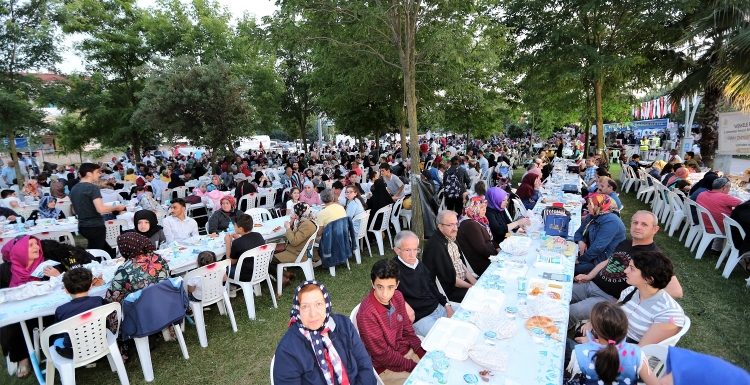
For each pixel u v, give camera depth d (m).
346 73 9.58
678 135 29.27
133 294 3.58
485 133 16.52
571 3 12.25
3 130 12.06
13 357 3.84
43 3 12.98
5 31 12.27
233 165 15.48
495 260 4.05
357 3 5.70
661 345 2.45
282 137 62.75
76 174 15.34
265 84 17.23
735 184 8.27
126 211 8.18
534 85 14.19
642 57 12.10
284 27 5.83
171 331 4.45
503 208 5.61
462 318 2.85
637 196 11.14
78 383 3.74
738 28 8.19
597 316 2.23
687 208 6.68
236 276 4.84
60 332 3.15
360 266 6.61
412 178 6.57
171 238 6.01
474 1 6.66
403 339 3.10
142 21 17.23
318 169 15.30
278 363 2.21
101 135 19.30
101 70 17.98
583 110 17.78
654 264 2.72
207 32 17.03
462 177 8.92
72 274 3.37
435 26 6.26
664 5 10.92
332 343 2.37
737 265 5.73
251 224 5.02
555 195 7.87
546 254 4.17
